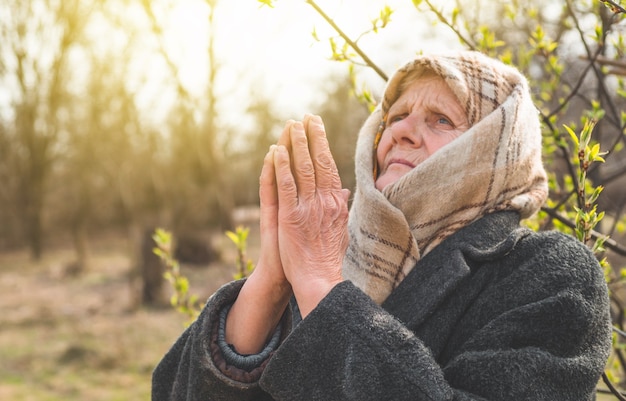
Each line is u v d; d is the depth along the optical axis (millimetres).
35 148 17281
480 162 1200
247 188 24344
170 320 9938
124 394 6773
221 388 1129
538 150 1302
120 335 8891
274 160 1169
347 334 1038
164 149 12930
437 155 1205
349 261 1277
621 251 1812
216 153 12828
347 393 1009
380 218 1228
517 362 1033
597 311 1102
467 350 1097
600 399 3113
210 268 12930
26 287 13562
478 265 1199
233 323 1186
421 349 1031
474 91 1263
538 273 1131
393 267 1229
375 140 1380
